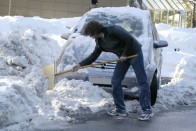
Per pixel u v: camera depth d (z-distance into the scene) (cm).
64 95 880
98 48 788
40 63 1106
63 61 936
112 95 902
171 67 1569
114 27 768
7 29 1634
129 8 1095
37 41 1272
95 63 834
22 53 1089
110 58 908
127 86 887
